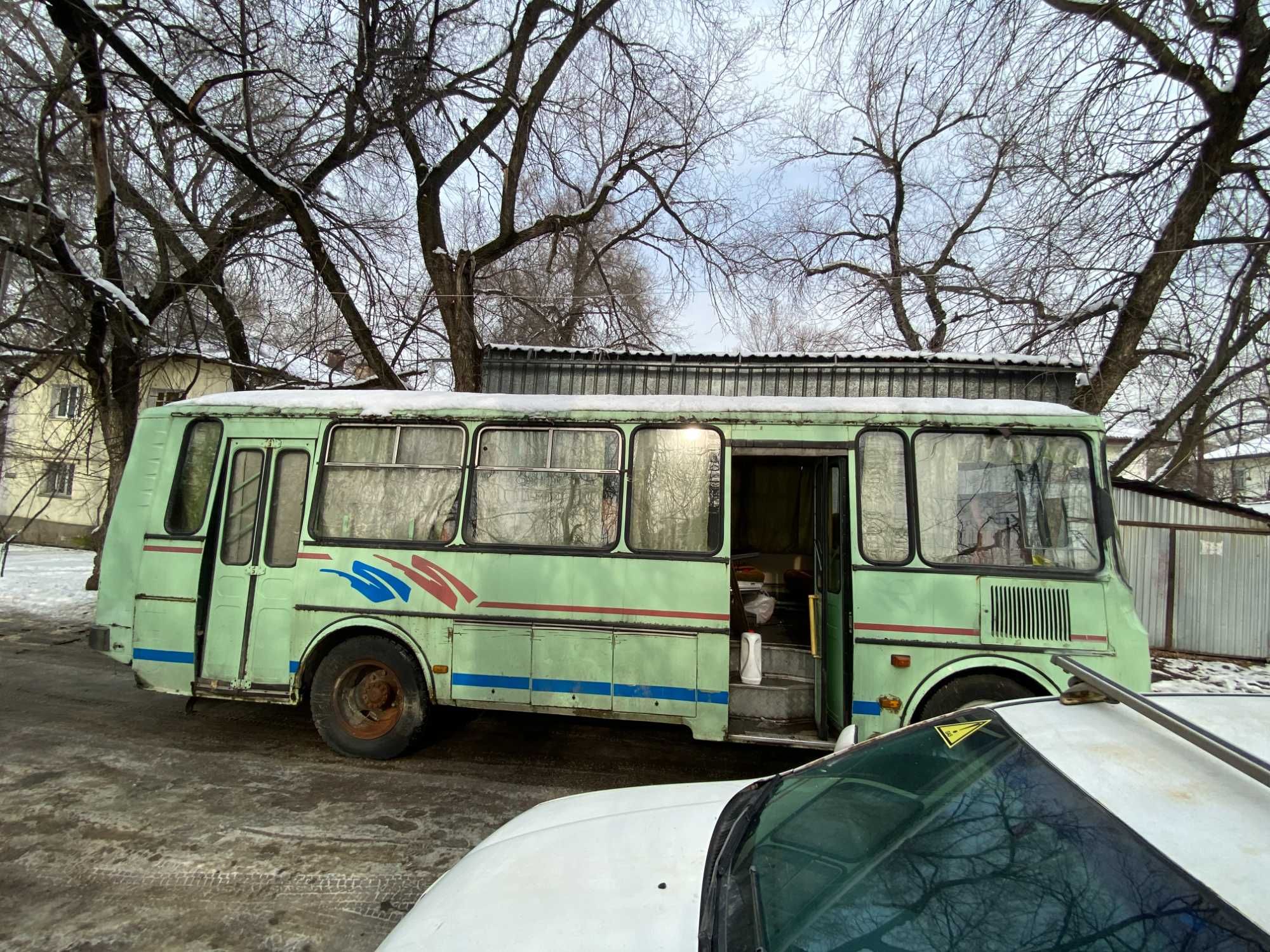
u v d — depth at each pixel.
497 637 4.78
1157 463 17.09
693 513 4.76
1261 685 8.11
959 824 1.72
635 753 5.21
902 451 4.61
